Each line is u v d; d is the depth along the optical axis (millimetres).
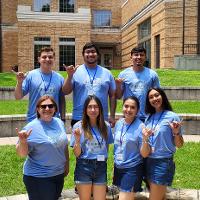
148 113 6078
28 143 5129
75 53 34875
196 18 27438
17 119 12102
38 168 5199
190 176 7777
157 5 29672
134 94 6715
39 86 6363
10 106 15453
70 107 14977
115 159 5961
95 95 6145
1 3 37156
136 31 35812
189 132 12320
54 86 6438
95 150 5723
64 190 6863
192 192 6711
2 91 18375
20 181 7496
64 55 34812
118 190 6539
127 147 5844
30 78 6438
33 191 5258
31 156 5234
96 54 6508
